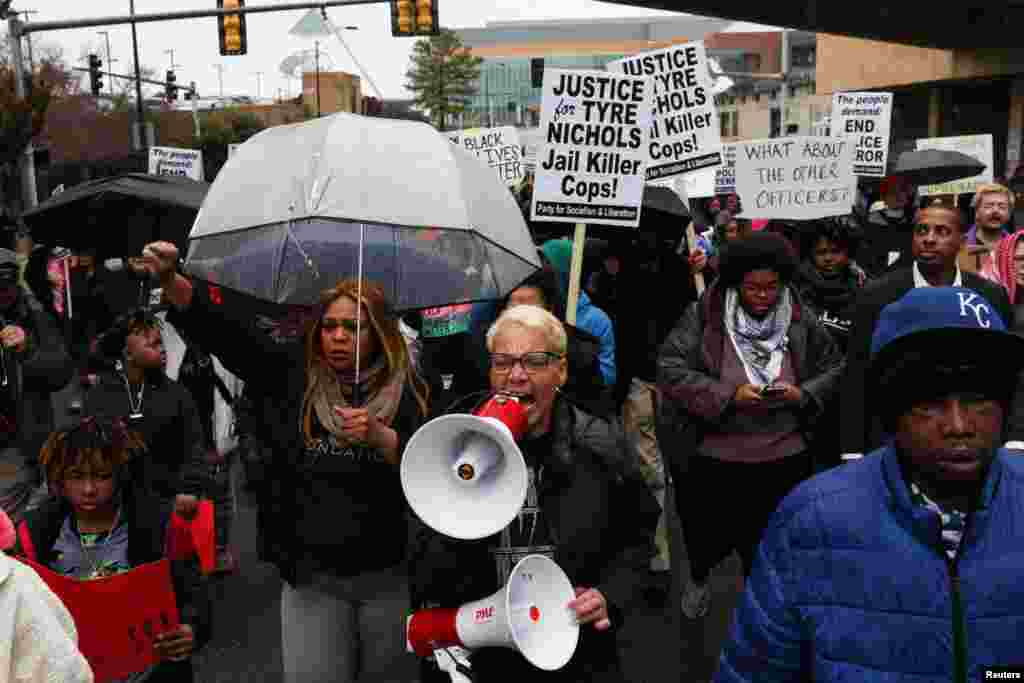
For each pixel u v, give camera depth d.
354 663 3.54
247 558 6.53
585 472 2.85
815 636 2.07
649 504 2.95
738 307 4.70
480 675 2.74
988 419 1.95
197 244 4.43
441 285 4.62
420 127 3.99
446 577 2.80
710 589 5.78
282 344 3.64
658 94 6.67
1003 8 28.44
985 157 12.51
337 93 96.06
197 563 3.49
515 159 10.73
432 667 2.90
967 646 1.95
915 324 2.01
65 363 6.82
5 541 2.39
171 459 5.00
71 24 22.61
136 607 3.19
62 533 3.40
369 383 3.46
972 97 36.91
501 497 2.57
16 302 6.80
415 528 2.84
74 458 3.27
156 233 7.49
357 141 3.83
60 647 2.28
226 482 6.28
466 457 2.64
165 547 3.40
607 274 6.08
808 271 6.16
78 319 7.58
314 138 3.86
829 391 4.60
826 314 6.13
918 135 39.62
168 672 3.42
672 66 6.64
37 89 25.91
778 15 27.66
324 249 4.66
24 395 6.74
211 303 3.57
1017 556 1.96
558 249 6.18
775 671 2.15
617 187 5.78
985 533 1.97
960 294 2.00
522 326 2.89
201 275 4.36
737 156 7.87
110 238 7.64
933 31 30.50
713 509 4.74
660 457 5.91
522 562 2.60
